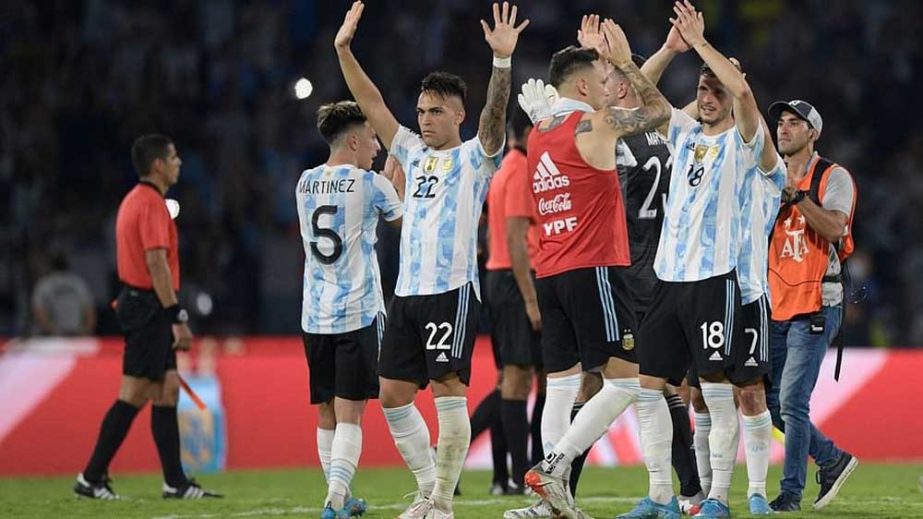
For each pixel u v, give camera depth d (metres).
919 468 45.56
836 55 84.94
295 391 49.12
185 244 64.38
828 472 30.14
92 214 66.62
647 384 26.94
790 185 29.98
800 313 29.91
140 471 46.62
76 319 55.88
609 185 26.05
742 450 47.88
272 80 74.94
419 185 26.58
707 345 26.25
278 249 67.00
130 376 36.28
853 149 80.75
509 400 35.88
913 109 84.00
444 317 26.11
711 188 26.47
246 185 69.19
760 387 27.50
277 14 77.31
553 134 26.31
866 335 63.72
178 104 72.12
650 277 30.72
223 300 64.19
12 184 67.50
